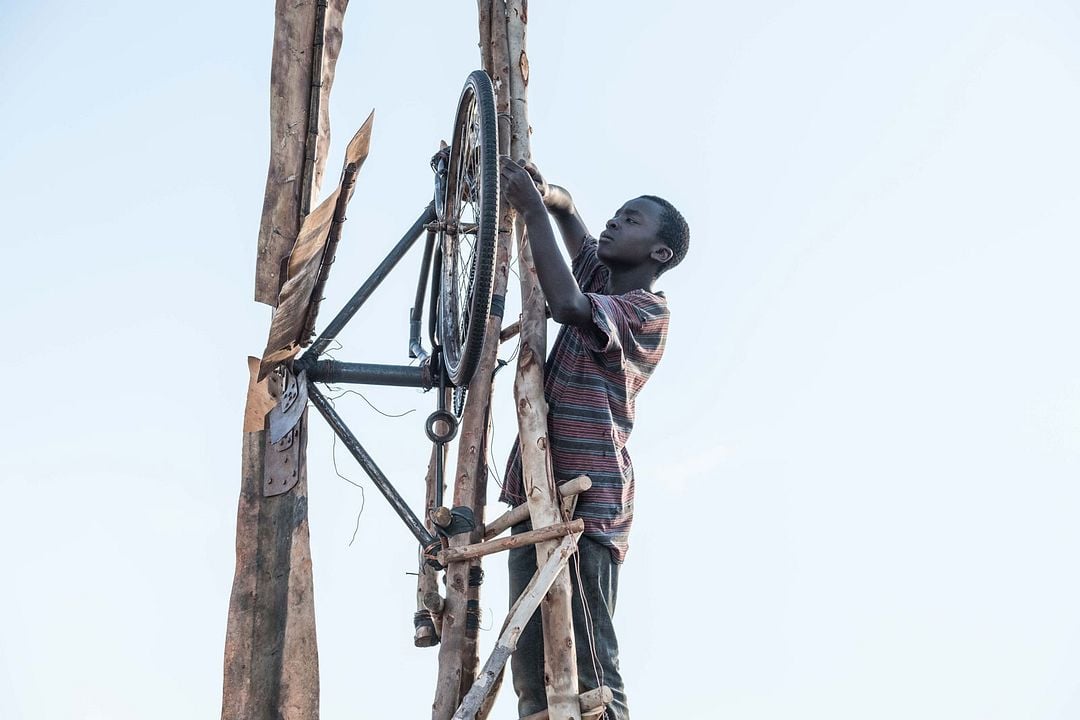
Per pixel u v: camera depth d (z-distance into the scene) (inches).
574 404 233.1
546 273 219.0
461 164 251.3
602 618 224.5
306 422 256.4
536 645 227.5
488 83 229.9
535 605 213.6
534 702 225.9
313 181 271.4
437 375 257.9
